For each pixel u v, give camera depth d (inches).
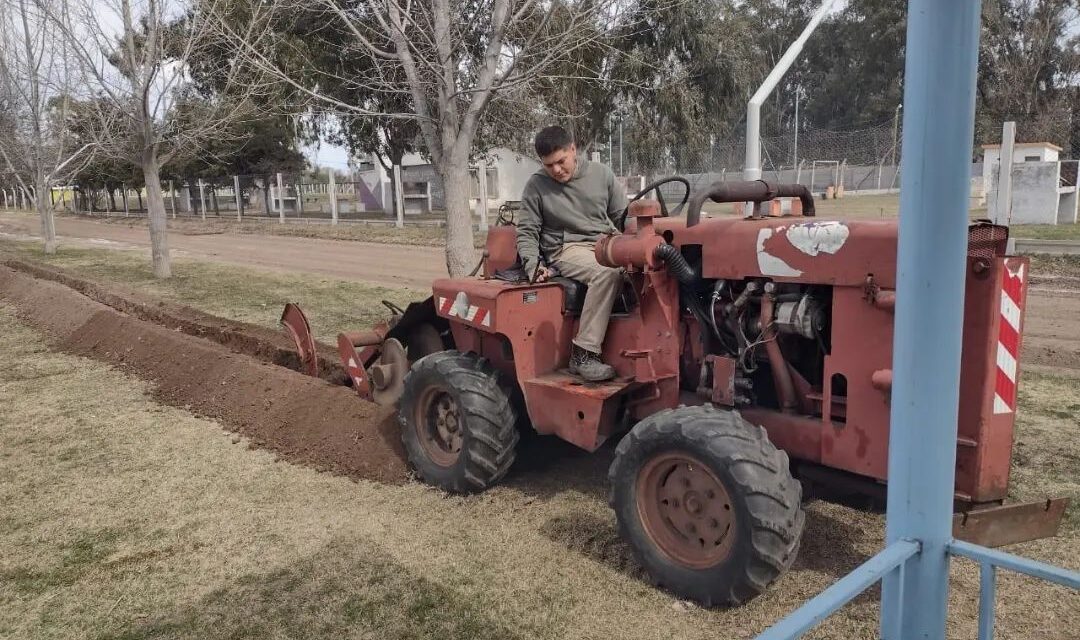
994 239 121.0
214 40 523.5
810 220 141.0
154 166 604.1
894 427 84.7
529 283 183.0
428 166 1461.6
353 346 239.6
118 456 218.7
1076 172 814.5
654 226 164.1
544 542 161.5
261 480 199.6
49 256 825.5
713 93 952.3
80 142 845.2
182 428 242.1
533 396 173.8
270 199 1707.7
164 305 452.1
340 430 218.5
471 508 178.5
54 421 251.6
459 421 184.7
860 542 157.9
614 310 177.2
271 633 132.5
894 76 1891.0
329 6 301.4
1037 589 139.2
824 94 2027.6
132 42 550.9
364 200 1743.4
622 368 171.2
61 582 151.3
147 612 140.2
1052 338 323.3
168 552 161.9
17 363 333.4
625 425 178.1
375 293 511.8
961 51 75.9
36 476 204.7
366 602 140.9
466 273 308.0
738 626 130.7
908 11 78.7
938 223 78.6
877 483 137.9
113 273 656.4
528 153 462.0
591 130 852.0
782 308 141.9
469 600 140.5
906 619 86.1
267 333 366.3
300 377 253.1
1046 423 221.1
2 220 1706.4
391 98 391.9
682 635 128.6
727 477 128.0
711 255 152.6
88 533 171.5
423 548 160.2
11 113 799.1
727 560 130.0
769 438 148.2
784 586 141.9
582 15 289.4
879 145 1338.6
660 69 669.9
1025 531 130.3
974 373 124.1
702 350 159.0
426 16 298.0
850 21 1945.1
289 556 158.7
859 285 131.6
